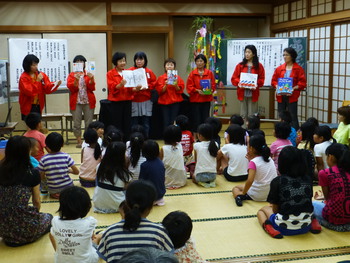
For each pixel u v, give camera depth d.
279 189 2.93
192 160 4.46
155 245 1.96
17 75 5.93
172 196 3.88
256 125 4.96
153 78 6.15
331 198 3.02
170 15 7.89
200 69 6.31
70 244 2.34
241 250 2.76
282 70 6.38
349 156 2.98
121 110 5.93
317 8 6.89
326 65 6.86
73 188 2.40
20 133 7.27
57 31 7.43
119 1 7.59
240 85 6.32
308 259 2.64
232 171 4.26
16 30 7.30
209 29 8.52
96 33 7.61
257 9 8.23
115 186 3.35
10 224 2.77
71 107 5.96
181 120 4.62
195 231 3.07
